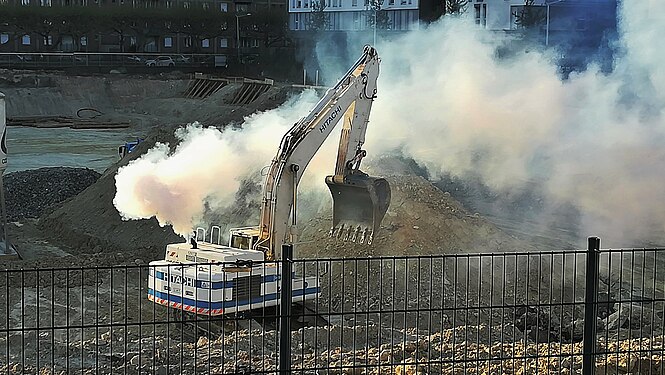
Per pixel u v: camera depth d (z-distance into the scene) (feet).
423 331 69.87
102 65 346.33
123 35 376.07
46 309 81.51
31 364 57.00
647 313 76.23
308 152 83.66
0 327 75.41
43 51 366.63
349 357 52.54
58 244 118.52
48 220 126.93
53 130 265.34
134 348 59.67
